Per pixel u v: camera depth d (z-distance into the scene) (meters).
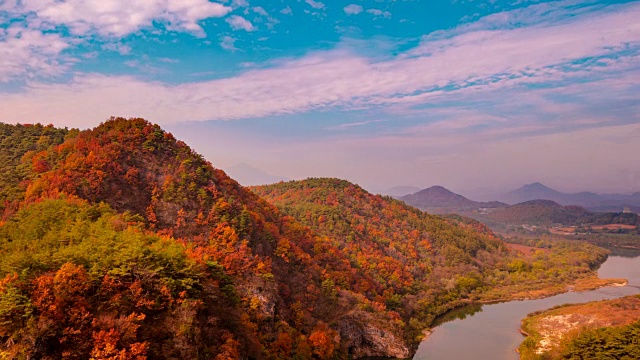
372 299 148.25
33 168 111.38
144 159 121.88
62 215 86.00
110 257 62.81
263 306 99.50
